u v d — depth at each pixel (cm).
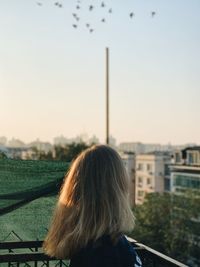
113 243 220
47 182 552
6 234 544
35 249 419
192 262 5309
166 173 10556
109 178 229
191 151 7500
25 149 10688
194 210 5431
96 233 220
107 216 222
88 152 239
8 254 352
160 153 10644
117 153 240
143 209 5675
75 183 232
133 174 11206
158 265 368
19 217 548
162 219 5541
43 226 549
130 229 228
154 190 10525
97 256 219
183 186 7488
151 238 5453
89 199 225
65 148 8306
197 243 5319
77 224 223
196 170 7269
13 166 550
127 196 233
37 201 552
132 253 222
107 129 2312
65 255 226
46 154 8556
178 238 5381
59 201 237
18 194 549
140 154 11050
